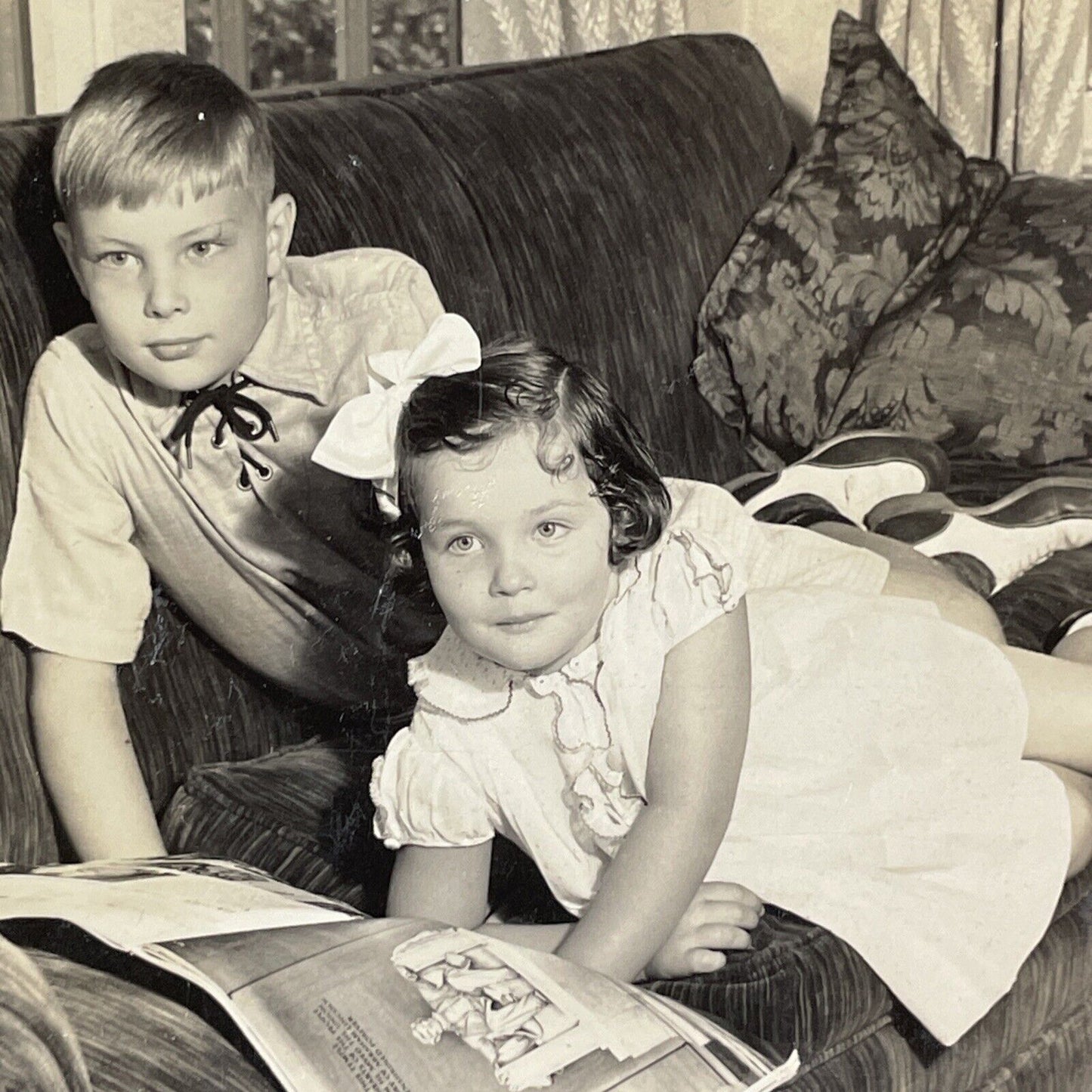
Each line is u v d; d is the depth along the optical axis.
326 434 1.03
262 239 1.12
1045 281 1.85
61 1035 0.74
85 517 1.16
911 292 1.90
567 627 1.01
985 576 1.55
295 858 1.15
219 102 1.08
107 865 0.98
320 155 1.40
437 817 1.07
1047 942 1.13
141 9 1.86
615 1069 0.79
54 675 1.16
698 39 1.97
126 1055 0.73
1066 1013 1.17
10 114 1.85
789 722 1.18
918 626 1.24
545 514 0.98
